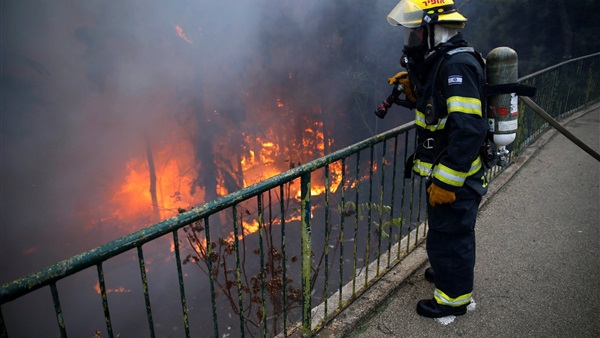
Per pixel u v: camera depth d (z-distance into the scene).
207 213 1.73
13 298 1.23
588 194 4.21
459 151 1.95
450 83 1.98
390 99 2.56
